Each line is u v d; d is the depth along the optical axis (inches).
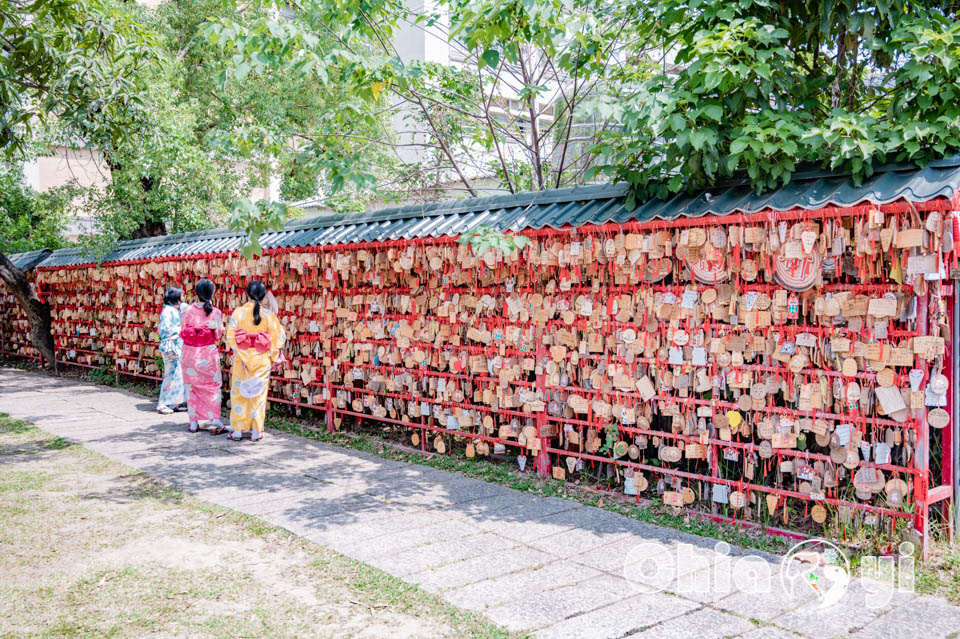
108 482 224.2
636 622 127.7
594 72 306.7
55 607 134.6
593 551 164.4
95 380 471.5
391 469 243.3
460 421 247.8
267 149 253.0
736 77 176.1
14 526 181.2
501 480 226.5
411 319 264.5
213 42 215.5
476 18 201.2
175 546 167.8
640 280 196.5
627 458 214.2
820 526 175.9
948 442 167.8
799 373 173.9
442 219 253.0
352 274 287.9
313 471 240.4
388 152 398.0
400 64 243.0
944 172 155.1
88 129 291.0
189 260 370.6
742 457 196.7
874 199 153.3
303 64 221.8
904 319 158.2
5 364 578.9
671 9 202.2
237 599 138.3
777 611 132.3
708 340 186.1
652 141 190.5
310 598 138.6
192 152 445.7
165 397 348.5
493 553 163.3
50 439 287.3
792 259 169.0
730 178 189.5
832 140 160.1
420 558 160.2
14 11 289.6
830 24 190.1
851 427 164.6
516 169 349.1
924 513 153.9
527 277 225.6
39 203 568.4
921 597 138.1
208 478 230.5
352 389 289.0
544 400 222.7
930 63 169.6
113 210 458.0
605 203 209.2
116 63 300.0
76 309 497.0
